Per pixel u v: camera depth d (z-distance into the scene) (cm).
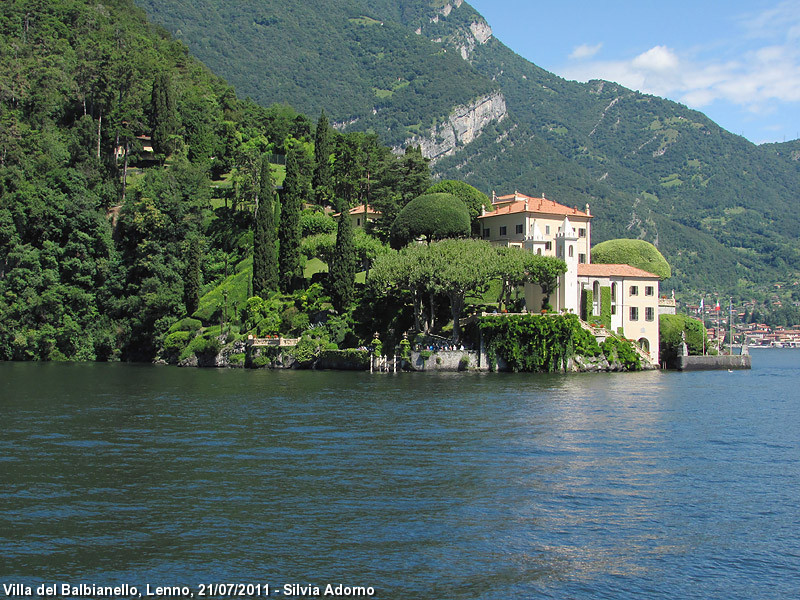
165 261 15562
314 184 19262
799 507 3766
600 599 2741
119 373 11088
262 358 12300
